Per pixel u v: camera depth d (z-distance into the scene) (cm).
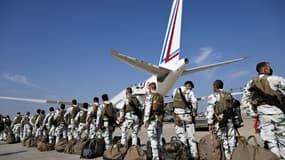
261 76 517
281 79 492
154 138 663
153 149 661
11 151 1084
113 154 727
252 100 526
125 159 681
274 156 466
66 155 907
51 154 945
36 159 834
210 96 642
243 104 551
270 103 490
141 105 833
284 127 487
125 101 839
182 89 691
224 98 625
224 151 624
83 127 1104
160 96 680
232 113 627
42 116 1388
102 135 948
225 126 627
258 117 515
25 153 1002
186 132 681
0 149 1178
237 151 517
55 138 1229
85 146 831
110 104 910
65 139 1048
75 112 1160
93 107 1016
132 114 816
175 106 690
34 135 1430
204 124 1922
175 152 634
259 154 479
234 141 624
